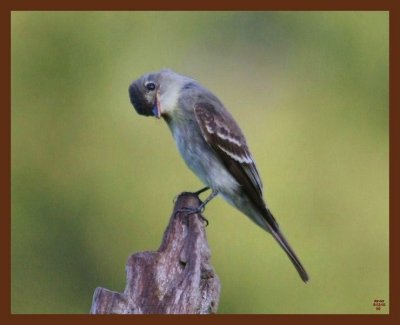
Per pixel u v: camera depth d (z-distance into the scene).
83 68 15.16
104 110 14.94
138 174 14.21
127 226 14.17
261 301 12.91
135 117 14.59
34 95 15.05
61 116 14.99
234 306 12.87
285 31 16.20
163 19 15.61
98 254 14.50
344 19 15.84
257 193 9.18
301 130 14.84
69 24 15.19
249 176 9.14
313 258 13.36
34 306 14.88
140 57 15.38
